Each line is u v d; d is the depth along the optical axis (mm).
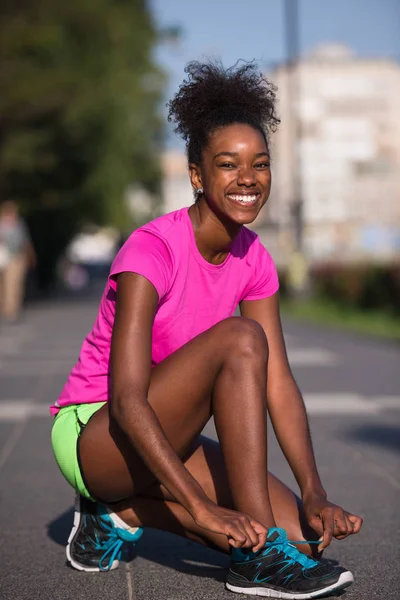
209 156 4324
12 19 33531
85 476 4422
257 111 4438
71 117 35094
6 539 5707
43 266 52750
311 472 4418
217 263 4473
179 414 4234
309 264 39031
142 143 40906
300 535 4379
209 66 4477
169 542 5512
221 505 4457
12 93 32875
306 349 17688
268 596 4297
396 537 5648
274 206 66438
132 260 4238
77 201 39625
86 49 38594
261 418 4191
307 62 68125
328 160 63031
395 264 28438
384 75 69000
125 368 4129
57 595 4547
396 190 60312
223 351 4203
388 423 9844
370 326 23859
